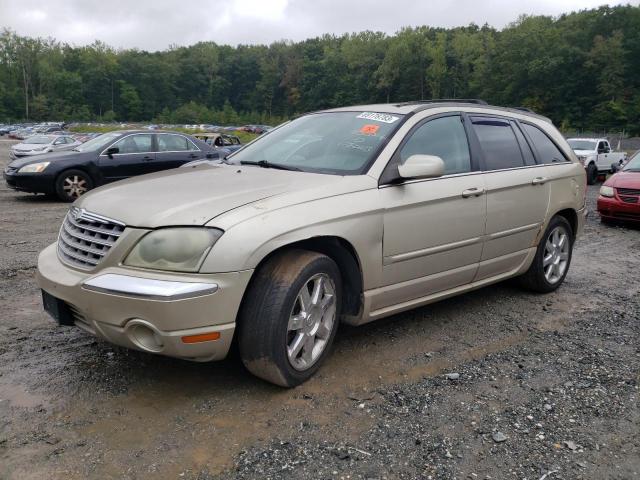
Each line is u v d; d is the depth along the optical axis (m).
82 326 3.21
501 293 5.37
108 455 2.63
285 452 2.69
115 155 11.80
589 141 20.81
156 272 2.89
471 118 4.58
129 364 3.58
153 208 3.06
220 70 168.75
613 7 104.44
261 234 2.98
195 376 3.44
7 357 3.65
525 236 4.86
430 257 3.96
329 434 2.85
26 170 11.08
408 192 3.76
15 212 9.94
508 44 101.81
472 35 129.62
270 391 3.28
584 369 3.70
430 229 3.90
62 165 11.22
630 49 94.31
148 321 2.84
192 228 2.92
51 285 3.19
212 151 13.17
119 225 3.03
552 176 5.12
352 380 3.45
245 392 3.26
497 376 3.56
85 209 3.29
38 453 2.63
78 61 146.88
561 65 96.25
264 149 4.42
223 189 3.35
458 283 4.34
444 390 3.35
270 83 159.88
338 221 3.34
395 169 3.76
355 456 2.68
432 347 4.00
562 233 5.41
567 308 4.98
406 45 124.50
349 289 3.62
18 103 130.25
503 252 4.65
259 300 3.06
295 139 4.36
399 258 3.73
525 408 3.17
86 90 144.38
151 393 3.22
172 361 3.63
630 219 9.58
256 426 2.91
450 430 2.92
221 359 3.31
